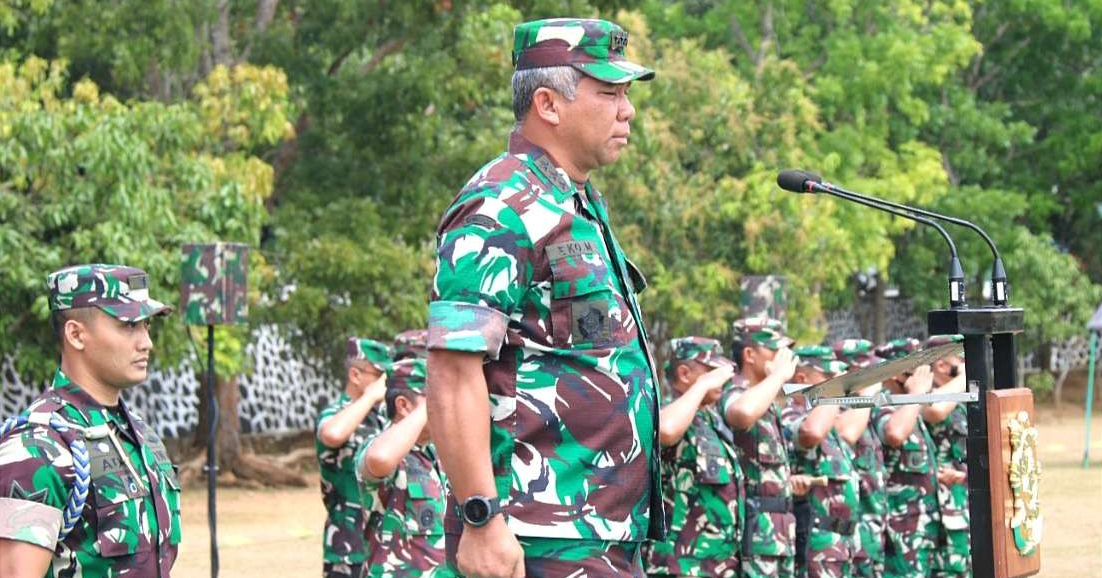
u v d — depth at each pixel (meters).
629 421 4.35
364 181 21.30
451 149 21.66
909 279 30.91
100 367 5.43
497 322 4.20
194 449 21.22
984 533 5.23
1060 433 27.77
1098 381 33.66
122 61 17.97
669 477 9.05
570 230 4.35
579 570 4.25
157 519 5.46
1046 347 34.38
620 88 4.46
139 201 16.12
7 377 20.11
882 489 11.11
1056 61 33.03
